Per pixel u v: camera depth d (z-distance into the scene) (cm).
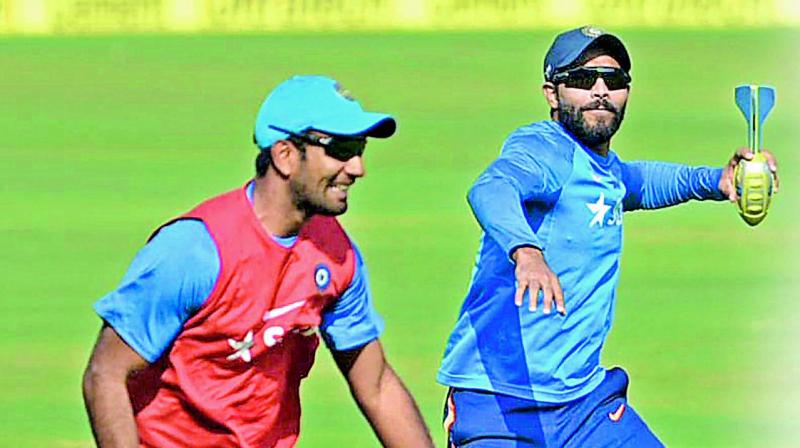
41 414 3591
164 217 5719
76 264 5100
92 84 7862
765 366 3928
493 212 2247
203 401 2047
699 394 3725
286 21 8819
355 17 8762
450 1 8694
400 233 5322
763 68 7794
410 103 7281
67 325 4403
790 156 6375
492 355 2502
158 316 1970
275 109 1966
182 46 8556
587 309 2491
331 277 2048
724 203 5878
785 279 4822
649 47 8212
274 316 2023
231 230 1973
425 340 4141
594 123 2466
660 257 5116
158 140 6869
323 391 3762
